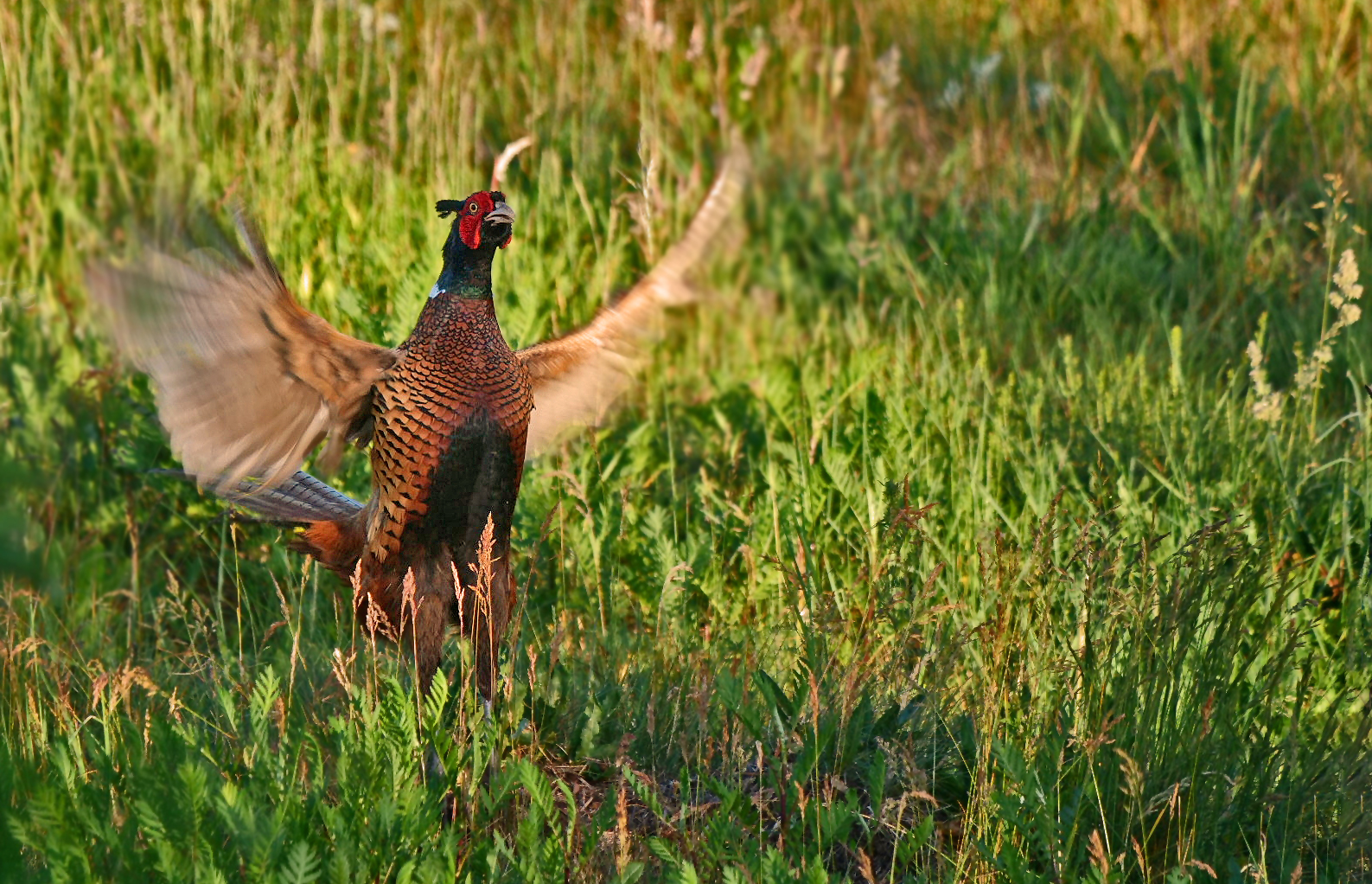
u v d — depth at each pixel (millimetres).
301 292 13461
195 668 9766
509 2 18781
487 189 14812
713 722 8664
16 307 13250
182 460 7965
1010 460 11305
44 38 15977
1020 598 9328
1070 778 7902
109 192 14383
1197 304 13984
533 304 12773
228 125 15734
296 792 7117
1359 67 17844
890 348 13609
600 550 10938
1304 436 11523
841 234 16062
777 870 6648
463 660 7953
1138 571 9156
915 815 8047
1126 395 12086
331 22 17406
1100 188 16188
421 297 12109
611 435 12289
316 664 9930
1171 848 7555
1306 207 15805
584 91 17000
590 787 8586
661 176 16281
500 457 8227
